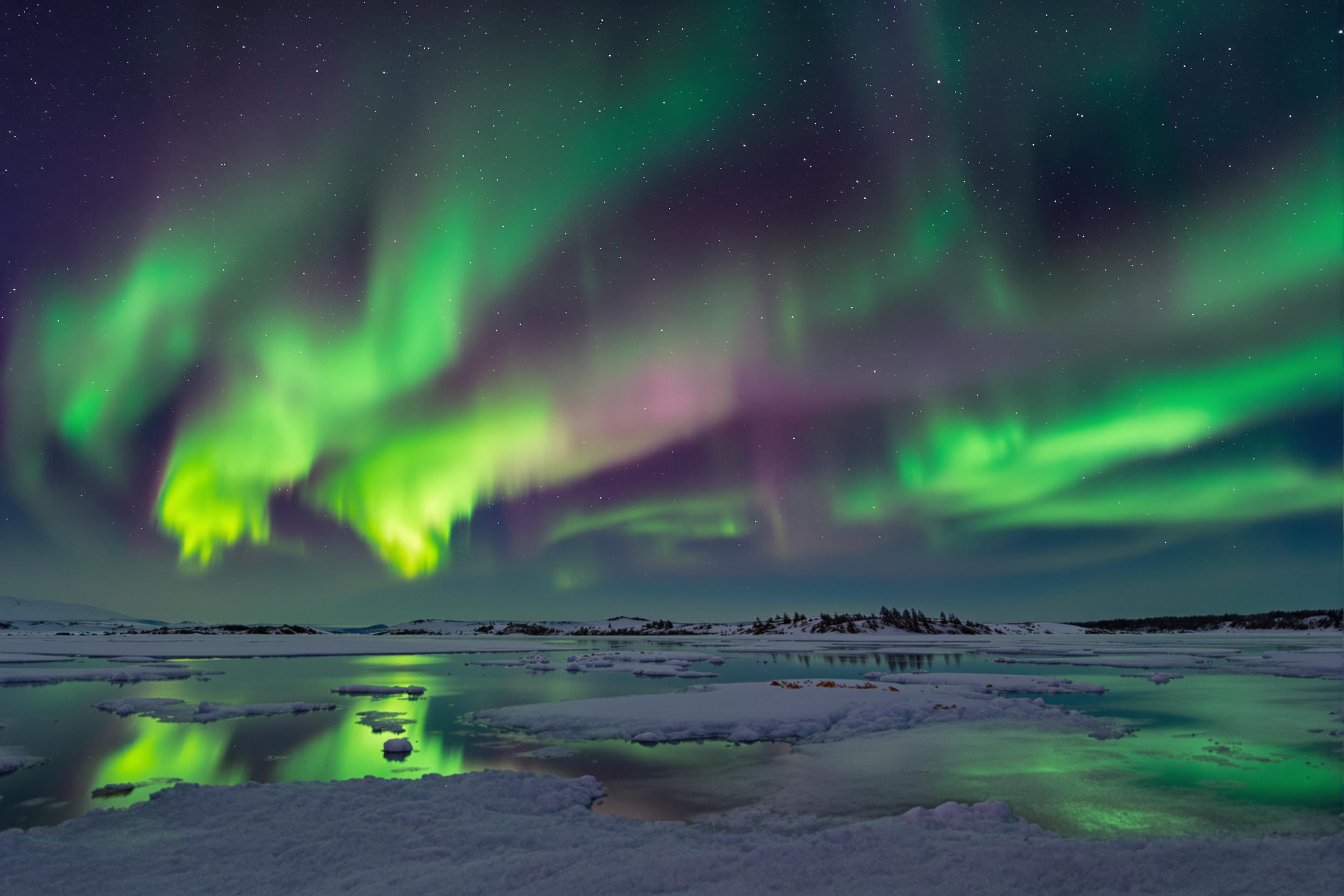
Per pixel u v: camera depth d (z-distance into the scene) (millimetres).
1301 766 16578
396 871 9312
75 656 69875
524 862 9250
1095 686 36094
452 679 45188
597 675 48688
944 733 21156
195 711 28047
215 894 8758
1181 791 14234
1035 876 8062
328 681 43844
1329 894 7242
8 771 17359
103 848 10406
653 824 11555
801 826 12031
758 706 25500
